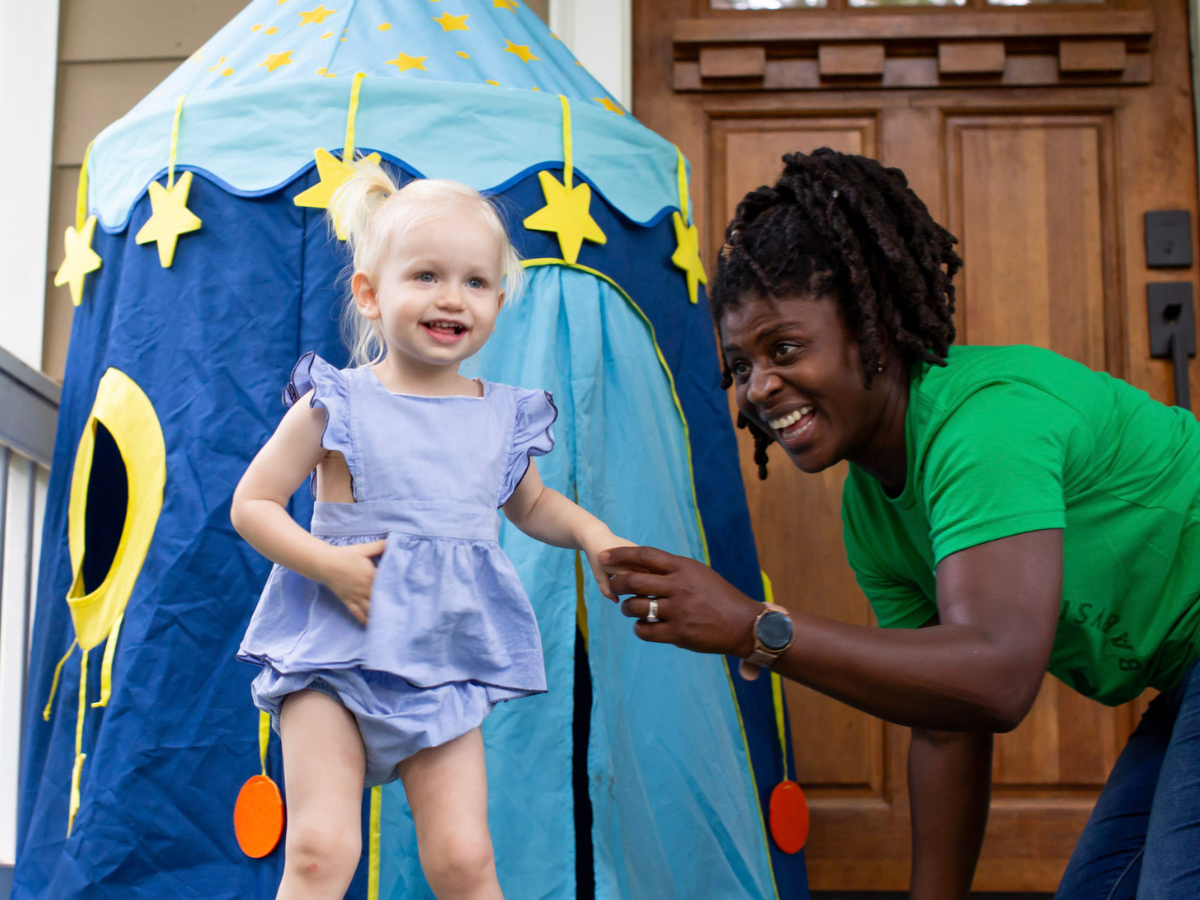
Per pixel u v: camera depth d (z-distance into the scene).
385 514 1.08
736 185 2.50
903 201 1.17
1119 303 2.42
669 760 1.53
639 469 1.59
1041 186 2.46
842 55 2.49
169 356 1.57
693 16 2.53
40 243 2.52
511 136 1.59
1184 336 2.40
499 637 1.12
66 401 1.78
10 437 1.94
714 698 1.62
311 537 1.05
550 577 1.47
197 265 1.58
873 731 2.31
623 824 1.44
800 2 2.51
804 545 2.39
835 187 1.14
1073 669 1.25
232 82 1.66
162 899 1.40
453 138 1.57
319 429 1.08
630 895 1.41
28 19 2.58
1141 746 1.24
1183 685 1.18
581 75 1.86
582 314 1.59
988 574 1.00
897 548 1.34
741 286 1.15
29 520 2.04
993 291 2.44
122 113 2.57
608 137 1.69
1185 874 0.99
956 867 1.38
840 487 2.39
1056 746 2.29
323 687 1.05
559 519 1.18
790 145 2.50
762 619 0.98
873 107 2.49
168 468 1.54
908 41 2.48
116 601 1.55
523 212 1.58
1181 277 2.42
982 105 2.48
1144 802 1.20
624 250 1.69
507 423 1.16
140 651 1.48
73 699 1.60
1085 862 1.21
